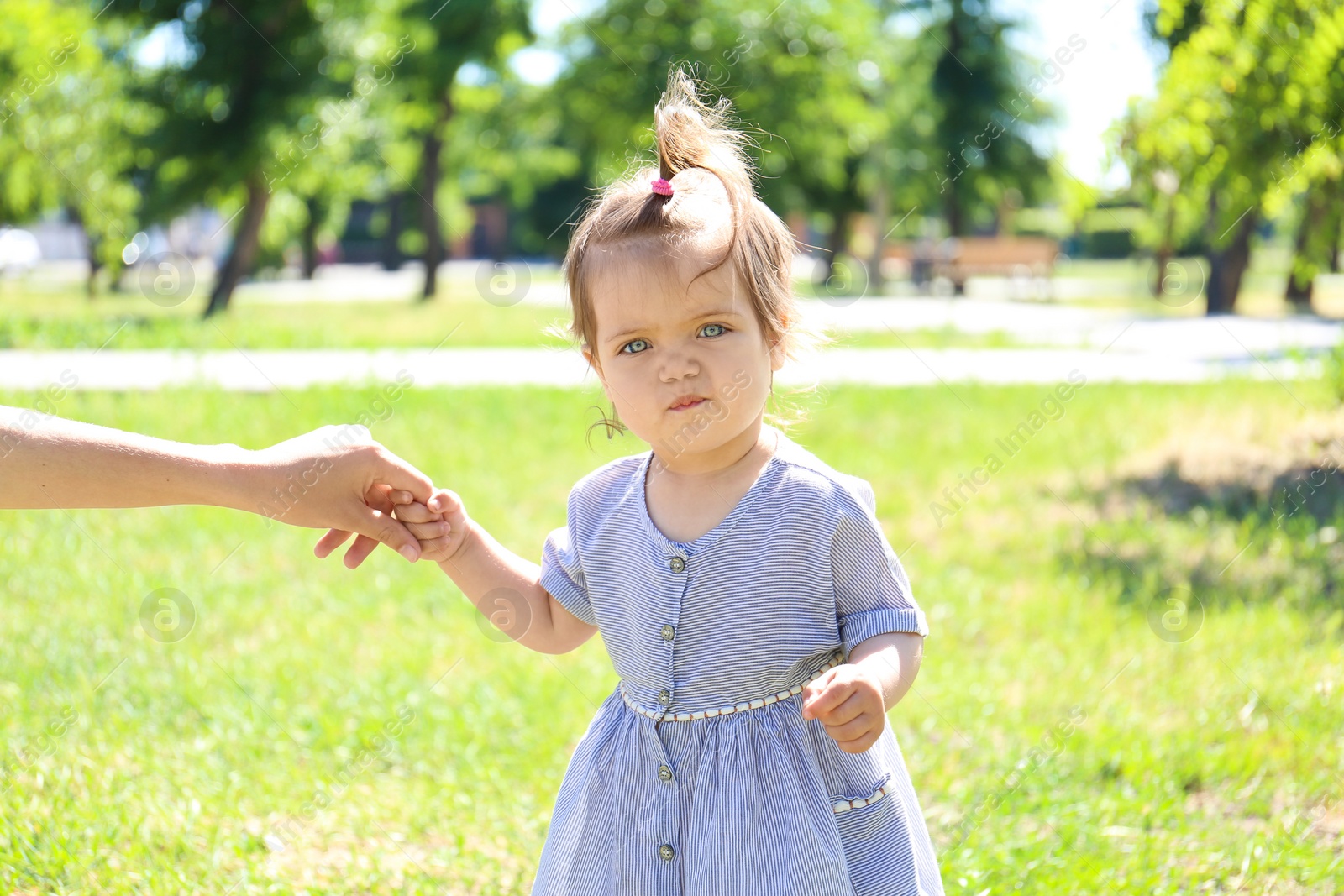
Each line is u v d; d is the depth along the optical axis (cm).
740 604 166
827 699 147
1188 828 262
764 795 163
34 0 1114
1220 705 334
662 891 166
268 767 292
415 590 438
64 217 3344
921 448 681
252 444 655
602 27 2025
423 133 2383
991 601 432
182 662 353
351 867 247
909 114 2869
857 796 167
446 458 641
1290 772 294
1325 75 549
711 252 160
